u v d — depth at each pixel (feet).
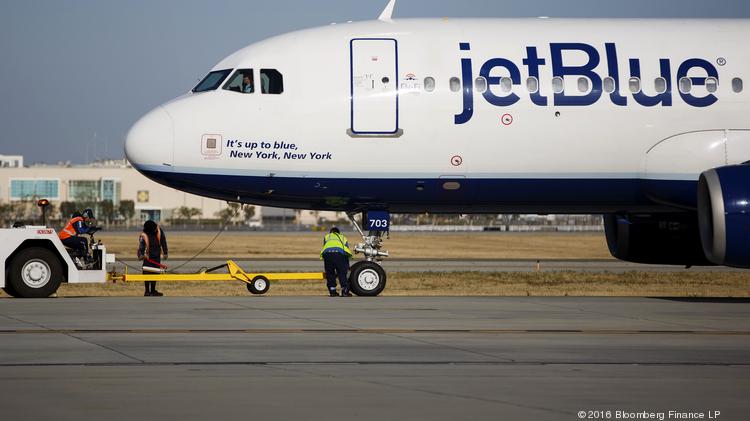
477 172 310.24
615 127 310.24
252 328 211.61
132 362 163.43
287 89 307.99
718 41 319.06
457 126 306.96
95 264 307.37
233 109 306.96
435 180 310.45
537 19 323.98
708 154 309.83
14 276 287.69
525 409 126.41
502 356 172.86
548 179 312.50
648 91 311.68
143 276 305.73
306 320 228.02
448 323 223.30
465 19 321.73
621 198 318.86
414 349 180.96
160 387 140.56
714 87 313.32
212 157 304.91
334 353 175.42
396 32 314.14
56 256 291.58
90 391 137.28
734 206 278.67
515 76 309.42
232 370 156.04
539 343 190.19
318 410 125.08
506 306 265.75
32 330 205.77
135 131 308.60
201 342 188.55
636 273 493.77
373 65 309.22
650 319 233.76
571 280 441.68
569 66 311.27
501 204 319.88
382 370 157.17
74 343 185.78
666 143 311.27
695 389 141.69
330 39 313.53
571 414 123.54
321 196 313.12
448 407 127.34
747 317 238.68
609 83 311.47
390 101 306.55
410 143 307.17
